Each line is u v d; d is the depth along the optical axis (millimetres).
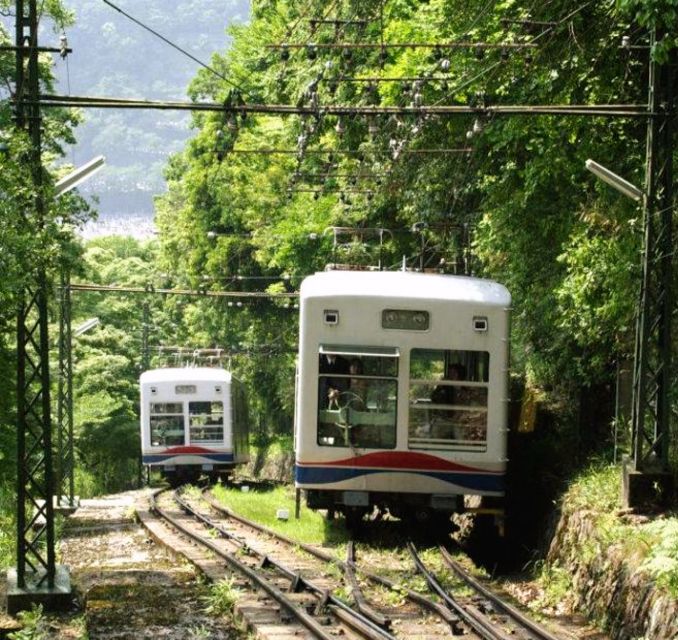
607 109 17109
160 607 14523
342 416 20641
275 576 17062
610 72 20547
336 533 22797
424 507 21297
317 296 20766
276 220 52906
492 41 22703
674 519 14422
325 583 16203
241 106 16891
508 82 21781
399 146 26016
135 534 26188
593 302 19234
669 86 16953
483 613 14164
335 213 39812
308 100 23734
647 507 16688
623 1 15289
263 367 63625
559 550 17969
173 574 17734
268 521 27016
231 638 13039
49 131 30266
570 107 17000
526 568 19750
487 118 18750
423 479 20625
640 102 20547
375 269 25328
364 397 20719
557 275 22859
